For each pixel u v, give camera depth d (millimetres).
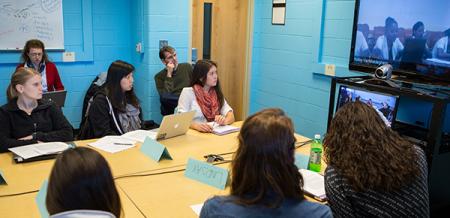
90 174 941
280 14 4383
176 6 4590
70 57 4547
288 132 1041
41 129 2584
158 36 4574
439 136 2393
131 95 2910
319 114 3980
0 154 2293
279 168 1014
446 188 2650
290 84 4344
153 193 1826
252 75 4922
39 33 4297
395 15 2926
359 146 1450
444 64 2604
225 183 1892
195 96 3152
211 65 3117
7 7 4066
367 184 1417
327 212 1049
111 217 936
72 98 4688
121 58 4930
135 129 2930
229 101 5215
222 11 4898
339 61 3703
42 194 1574
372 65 3172
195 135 2785
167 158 2277
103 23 4707
